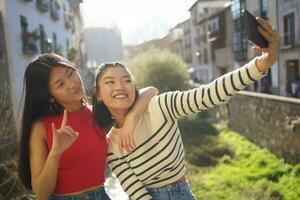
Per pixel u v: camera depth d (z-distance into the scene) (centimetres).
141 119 217
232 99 1655
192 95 201
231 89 194
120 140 210
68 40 2214
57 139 195
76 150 219
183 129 1566
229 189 880
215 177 991
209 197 816
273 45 186
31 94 218
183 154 228
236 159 1230
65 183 222
